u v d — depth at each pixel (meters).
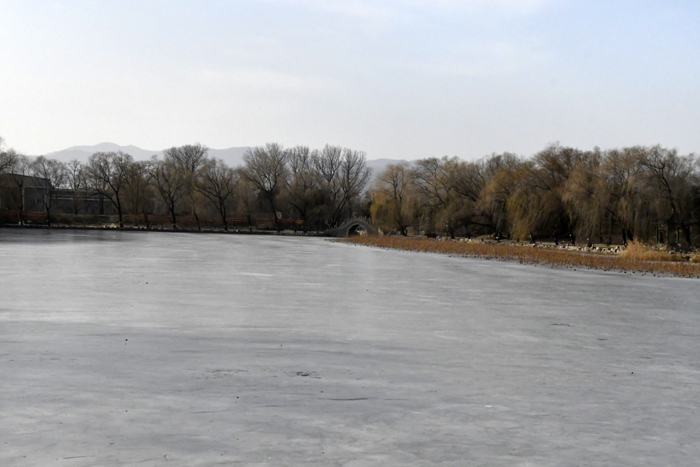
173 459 10.38
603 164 86.75
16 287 33.78
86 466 10.02
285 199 161.62
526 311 29.88
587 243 88.00
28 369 15.80
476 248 82.69
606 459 11.05
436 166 129.88
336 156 185.88
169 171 164.88
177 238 117.75
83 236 112.69
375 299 32.81
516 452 11.22
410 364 17.64
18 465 9.99
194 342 19.81
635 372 17.72
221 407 13.09
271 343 20.05
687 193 81.06
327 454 10.80
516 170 109.44
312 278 44.06
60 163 184.38
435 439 11.70
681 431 12.61
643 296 37.94
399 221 137.50
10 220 155.62
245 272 47.50
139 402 13.28
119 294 31.64
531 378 16.52
